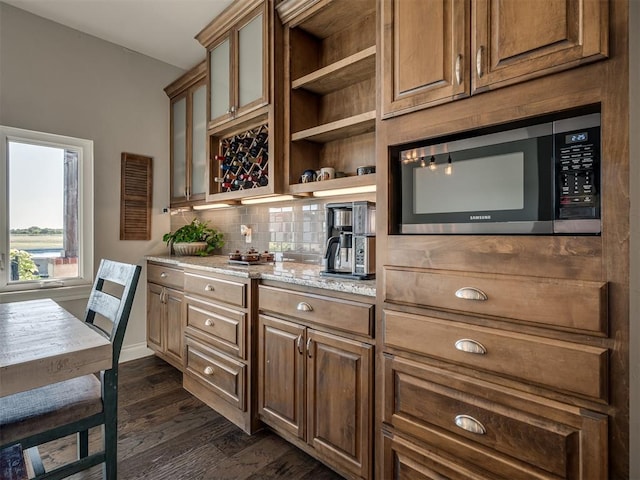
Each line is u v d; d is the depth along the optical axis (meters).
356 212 1.67
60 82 2.60
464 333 1.08
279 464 1.68
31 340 1.08
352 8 1.96
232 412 2.03
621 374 0.84
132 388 2.48
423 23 1.19
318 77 2.00
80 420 1.20
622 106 0.83
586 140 0.90
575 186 0.92
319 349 1.58
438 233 1.19
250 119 2.29
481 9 1.05
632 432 0.84
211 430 1.96
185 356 2.40
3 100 2.37
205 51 2.98
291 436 1.74
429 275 1.17
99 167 2.82
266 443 1.84
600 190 0.87
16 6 2.39
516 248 0.99
